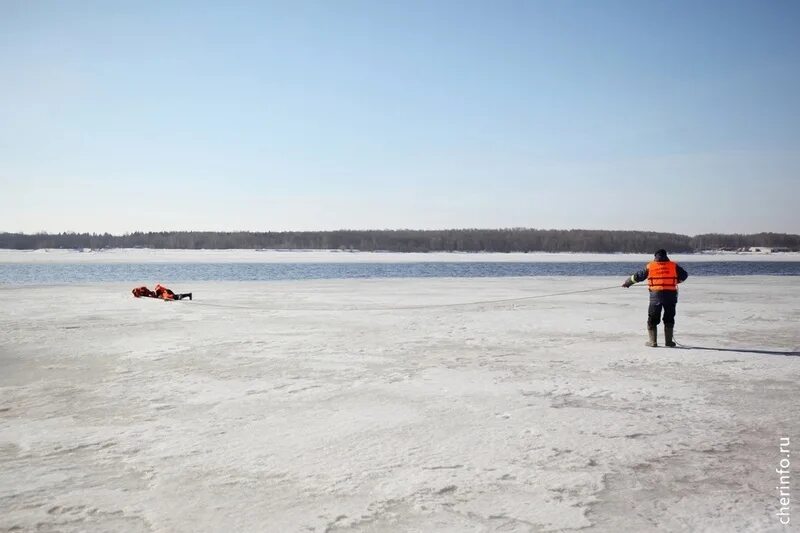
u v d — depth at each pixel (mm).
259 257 109375
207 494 4309
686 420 6266
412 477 4645
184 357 10086
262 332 13328
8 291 27859
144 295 23703
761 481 4570
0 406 6816
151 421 6184
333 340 12086
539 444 5461
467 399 7176
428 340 12117
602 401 7094
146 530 3754
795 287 31406
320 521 3877
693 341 12133
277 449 5301
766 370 9039
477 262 98875
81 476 4652
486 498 4254
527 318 16297
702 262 108062
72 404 6902
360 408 6730
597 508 4090
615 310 18562
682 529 3775
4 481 4555
